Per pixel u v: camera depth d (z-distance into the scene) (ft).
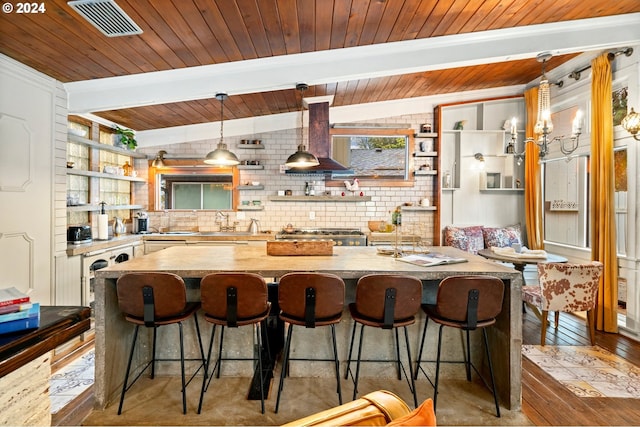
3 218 8.56
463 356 8.68
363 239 15.60
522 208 17.58
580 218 14.05
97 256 12.09
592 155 12.00
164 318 7.13
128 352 8.24
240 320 7.09
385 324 6.98
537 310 11.62
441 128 16.93
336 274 7.39
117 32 7.73
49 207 9.96
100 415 7.00
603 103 11.54
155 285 6.91
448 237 16.49
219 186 17.61
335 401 7.52
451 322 7.09
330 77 10.34
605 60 11.52
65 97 10.49
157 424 6.75
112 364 7.56
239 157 17.39
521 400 7.34
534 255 11.85
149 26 7.68
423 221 17.61
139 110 13.51
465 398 7.69
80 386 8.08
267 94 13.51
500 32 9.95
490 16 9.00
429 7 8.26
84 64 9.25
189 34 8.27
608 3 9.01
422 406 2.55
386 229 16.94
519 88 16.96
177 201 17.74
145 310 6.95
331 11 7.93
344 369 8.68
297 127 17.40
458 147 17.47
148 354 8.84
